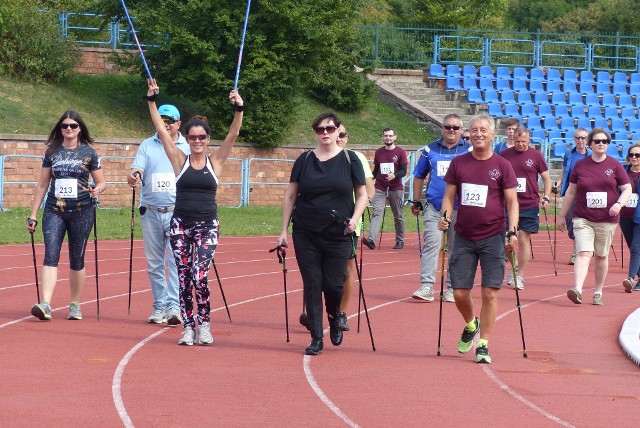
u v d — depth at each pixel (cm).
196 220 1126
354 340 1204
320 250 1091
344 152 1091
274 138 3334
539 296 1631
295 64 3347
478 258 1093
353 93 3831
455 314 1412
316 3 3388
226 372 995
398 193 2311
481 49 4500
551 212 3291
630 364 1093
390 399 901
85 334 1185
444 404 888
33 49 3322
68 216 1272
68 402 857
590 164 1538
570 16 6144
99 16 3588
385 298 1562
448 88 4100
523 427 816
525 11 6769
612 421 842
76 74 3450
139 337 1175
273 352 1109
